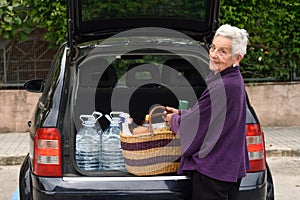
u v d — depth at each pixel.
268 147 6.84
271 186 3.46
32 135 3.57
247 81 8.15
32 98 7.77
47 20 7.68
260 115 8.09
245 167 3.09
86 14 4.06
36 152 3.24
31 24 7.73
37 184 3.16
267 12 7.87
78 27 4.10
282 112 8.14
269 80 8.22
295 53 8.14
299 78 8.31
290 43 8.07
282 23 7.93
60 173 3.16
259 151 3.33
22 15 7.68
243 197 3.15
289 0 7.89
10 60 7.89
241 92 2.95
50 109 3.34
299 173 6.09
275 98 8.09
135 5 4.12
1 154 6.48
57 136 3.22
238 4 7.77
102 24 4.22
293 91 8.10
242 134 3.01
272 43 8.02
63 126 3.30
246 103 3.23
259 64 8.10
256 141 3.33
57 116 3.29
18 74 7.93
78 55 3.87
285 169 6.25
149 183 3.10
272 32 7.93
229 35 2.91
